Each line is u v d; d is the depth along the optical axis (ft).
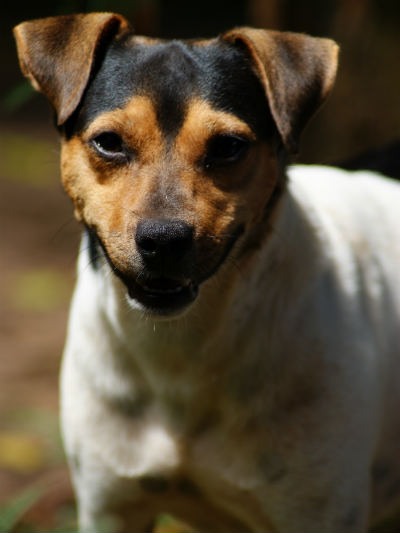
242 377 17.94
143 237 16.29
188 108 16.94
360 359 18.47
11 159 54.39
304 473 18.08
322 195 19.93
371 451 18.79
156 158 16.94
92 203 17.37
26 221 47.16
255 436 18.11
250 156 17.24
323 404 17.99
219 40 17.75
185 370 18.03
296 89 17.46
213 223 16.83
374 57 32.22
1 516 18.94
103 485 19.07
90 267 18.53
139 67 17.29
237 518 19.21
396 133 32.35
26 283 40.40
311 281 18.26
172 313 16.85
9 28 77.10
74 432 19.06
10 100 21.53
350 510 18.35
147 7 26.81
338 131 32.73
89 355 18.66
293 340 17.94
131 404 18.62
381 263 20.08
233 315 17.72
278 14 32.35
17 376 32.99
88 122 17.40
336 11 32.30
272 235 17.80
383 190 21.38
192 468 18.49
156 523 22.16
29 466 27.50
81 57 17.44
